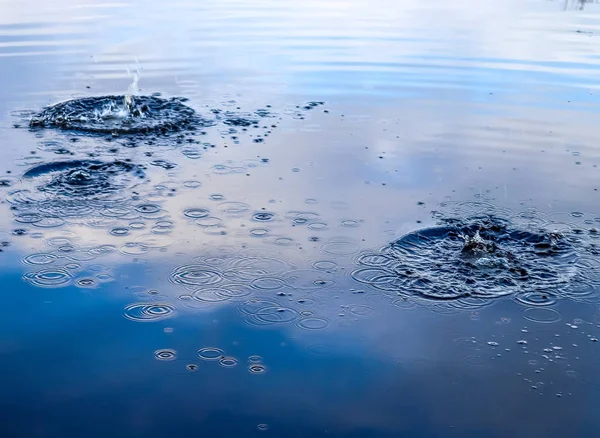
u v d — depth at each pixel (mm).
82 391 2598
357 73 7082
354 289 3379
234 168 4777
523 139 5402
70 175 4578
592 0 11992
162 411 2500
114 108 5832
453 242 3834
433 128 5613
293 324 3090
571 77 6953
